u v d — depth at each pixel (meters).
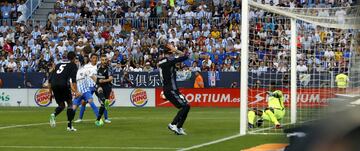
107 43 48.97
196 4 52.91
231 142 19.20
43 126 26.36
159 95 43.59
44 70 46.62
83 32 50.97
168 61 21.33
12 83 45.69
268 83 32.38
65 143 19.47
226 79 43.19
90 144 19.09
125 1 55.09
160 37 48.06
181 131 21.88
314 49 31.50
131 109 40.50
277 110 23.33
